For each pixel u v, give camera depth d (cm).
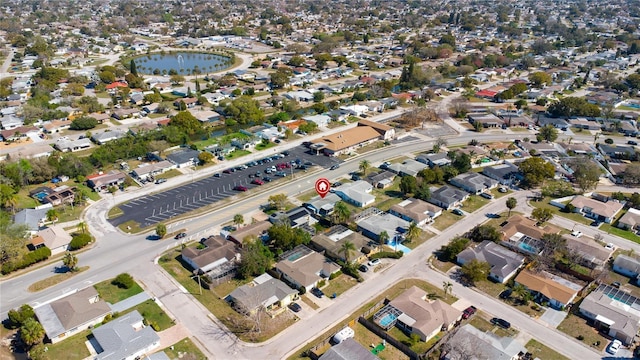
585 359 8050
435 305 9044
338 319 9012
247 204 13600
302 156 17150
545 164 14850
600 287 9812
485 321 8956
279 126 19700
